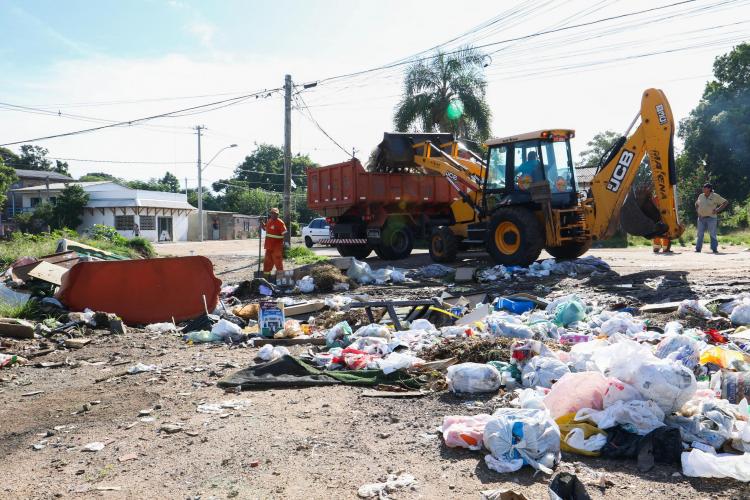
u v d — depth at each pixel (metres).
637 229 11.89
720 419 3.72
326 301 10.04
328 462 3.70
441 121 27.62
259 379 5.58
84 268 9.68
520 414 3.75
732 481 3.24
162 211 49.50
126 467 3.76
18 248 17.66
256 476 3.53
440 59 27.53
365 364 5.89
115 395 5.40
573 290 10.31
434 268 13.78
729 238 21.59
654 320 7.54
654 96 11.72
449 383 5.03
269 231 13.86
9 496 3.41
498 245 13.73
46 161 88.12
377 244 18.08
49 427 4.61
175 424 4.52
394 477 3.43
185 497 3.30
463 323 8.05
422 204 18.34
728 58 42.34
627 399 3.83
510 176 13.93
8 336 8.05
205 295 9.91
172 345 7.77
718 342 6.21
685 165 42.78
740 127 38.47
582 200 13.12
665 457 3.50
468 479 3.38
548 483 3.30
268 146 92.94
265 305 7.95
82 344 7.75
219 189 85.12
